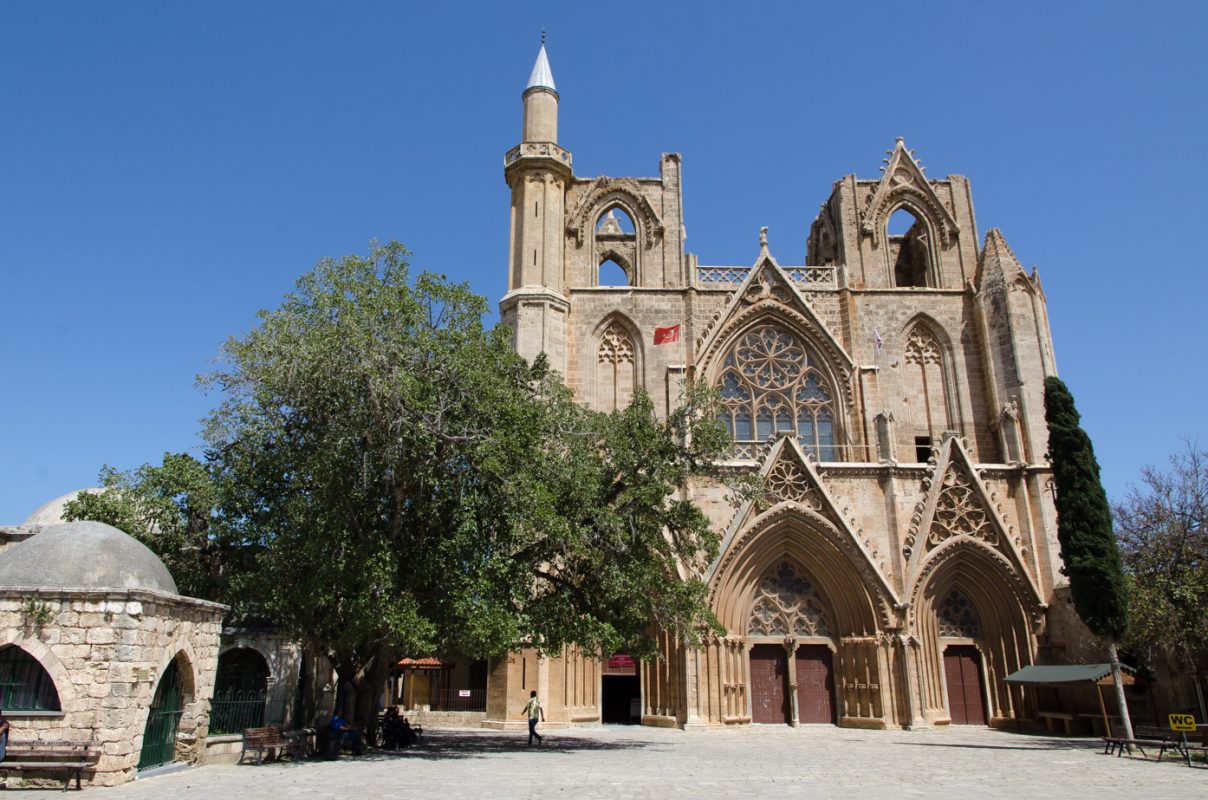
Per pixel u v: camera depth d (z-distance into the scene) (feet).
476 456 83.87
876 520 142.10
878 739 113.91
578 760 82.43
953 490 141.18
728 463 143.13
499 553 87.20
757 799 55.26
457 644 88.33
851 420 154.51
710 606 132.98
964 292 164.14
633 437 103.71
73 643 61.46
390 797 55.16
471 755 87.56
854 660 135.03
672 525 105.29
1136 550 136.46
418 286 93.91
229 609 80.43
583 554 92.38
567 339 159.12
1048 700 132.87
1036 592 135.44
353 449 84.12
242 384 93.15
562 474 92.84
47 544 66.23
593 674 138.21
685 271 166.40
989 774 72.64
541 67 173.78
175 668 72.84
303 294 92.02
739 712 133.18
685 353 158.92
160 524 101.50
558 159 165.78
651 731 126.62
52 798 54.49
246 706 94.12
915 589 135.95
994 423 153.79
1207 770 76.74
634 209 172.04
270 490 92.84
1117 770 76.33
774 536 139.74
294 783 62.49
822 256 188.24
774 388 157.79
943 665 137.90
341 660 93.97
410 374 84.33
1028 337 152.87
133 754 61.93
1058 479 118.11
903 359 160.76
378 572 76.43
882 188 171.53
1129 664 121.70
